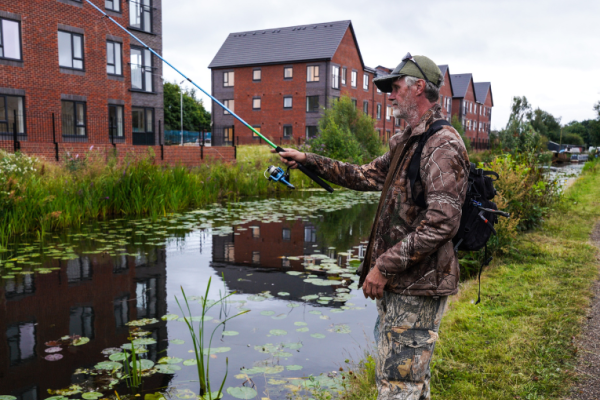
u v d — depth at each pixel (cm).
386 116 4231
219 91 3831
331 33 3544
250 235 739
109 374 289
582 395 247
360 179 235
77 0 1844
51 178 906
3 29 1622
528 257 538
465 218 183
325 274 522
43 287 464
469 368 284
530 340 316
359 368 296
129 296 440
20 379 282
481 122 6262
